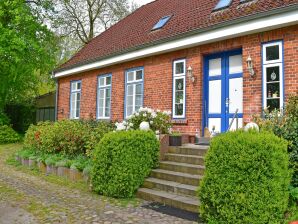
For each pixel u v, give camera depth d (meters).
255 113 9.77
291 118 7.16
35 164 11.96
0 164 13.03
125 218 6.14
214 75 11.51
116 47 15.86
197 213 6.44
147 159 8.36
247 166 5.35
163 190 7.71
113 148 7.84
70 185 9.09
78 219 6.07
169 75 12.66
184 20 13.30
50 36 23.25
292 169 5.96
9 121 22.06
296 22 8.89
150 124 10.35
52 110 25.89
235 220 5.37
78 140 10.82
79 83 18.23
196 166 8.05
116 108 15.26
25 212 6.50
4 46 19.06
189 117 11.79
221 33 10.45
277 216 5.32
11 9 19.98
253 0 10.80
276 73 9.54
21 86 24.17
